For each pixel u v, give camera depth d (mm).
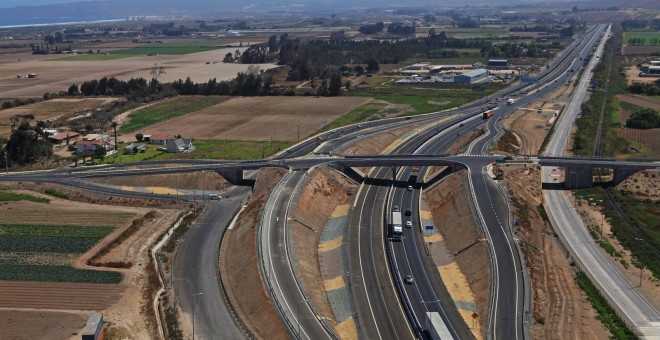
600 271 150750
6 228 176125
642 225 177125
